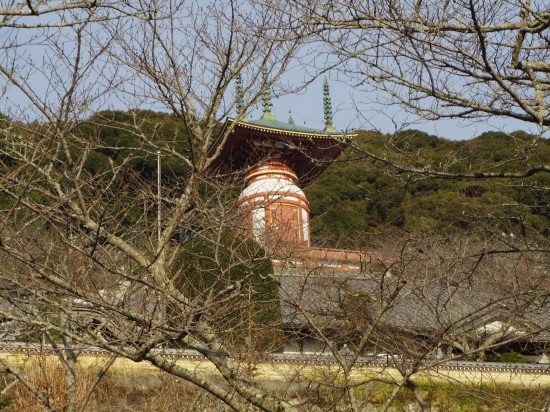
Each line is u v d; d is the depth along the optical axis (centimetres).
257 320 1396
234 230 1246
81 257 1028
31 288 935
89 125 1351
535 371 2258
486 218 1325
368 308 1420
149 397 1912
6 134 998
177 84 989
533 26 920
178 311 942
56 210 923
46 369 1717
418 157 1102
